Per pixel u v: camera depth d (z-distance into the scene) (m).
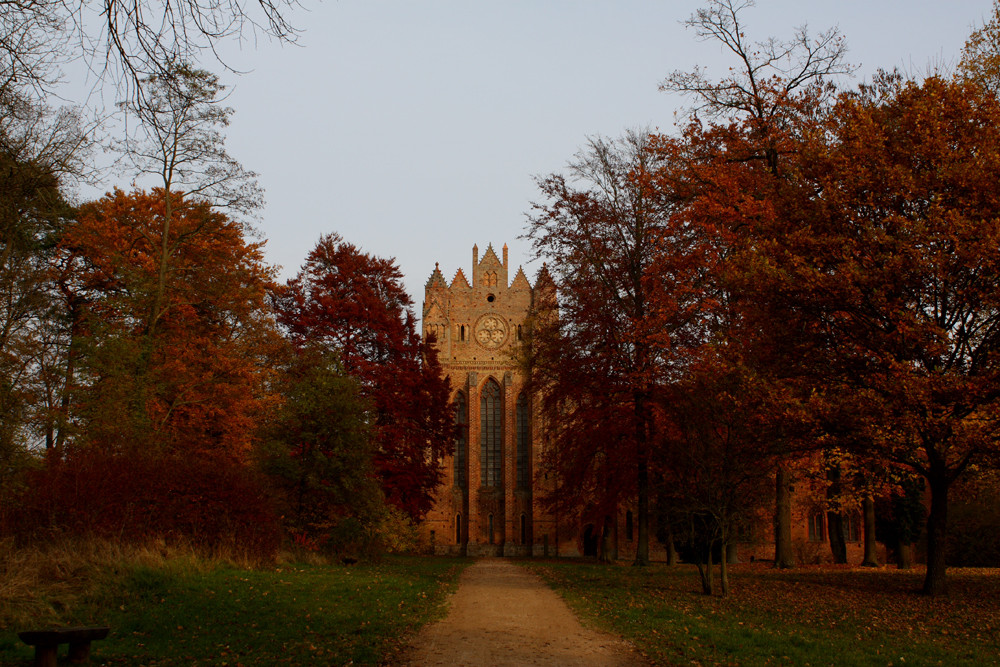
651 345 31.42
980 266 20.77
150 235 36.50
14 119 15.95
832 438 23.62
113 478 22.02
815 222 23.75
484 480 80.75
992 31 26.16
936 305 22.30
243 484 25.50
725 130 32.25
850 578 28.19
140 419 27.75
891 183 22.23
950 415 21.52
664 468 24.59
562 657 13.81
